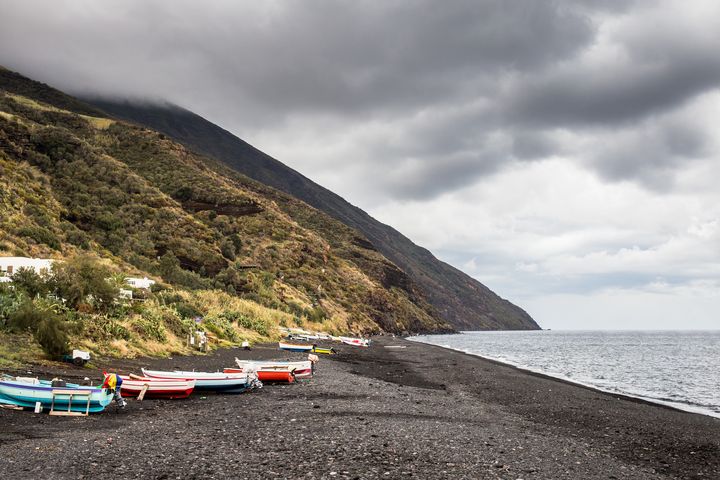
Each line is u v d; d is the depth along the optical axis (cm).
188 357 3888
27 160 13150
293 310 12888
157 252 12419
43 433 1416
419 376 3938
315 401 2355
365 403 2333
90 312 3772
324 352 6172
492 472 1250
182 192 18300
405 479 1145
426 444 1507
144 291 6506
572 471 1318
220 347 5172
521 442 1644
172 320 4594
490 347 12350
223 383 2514
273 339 7762
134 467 1143
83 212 12131
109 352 3191
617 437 1858
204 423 1695
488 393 3023
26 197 10750
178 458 1232
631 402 2892
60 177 13388
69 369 2469
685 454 1625
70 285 3797
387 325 19762
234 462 1216
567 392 3198
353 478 1126
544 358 7888
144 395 2202
